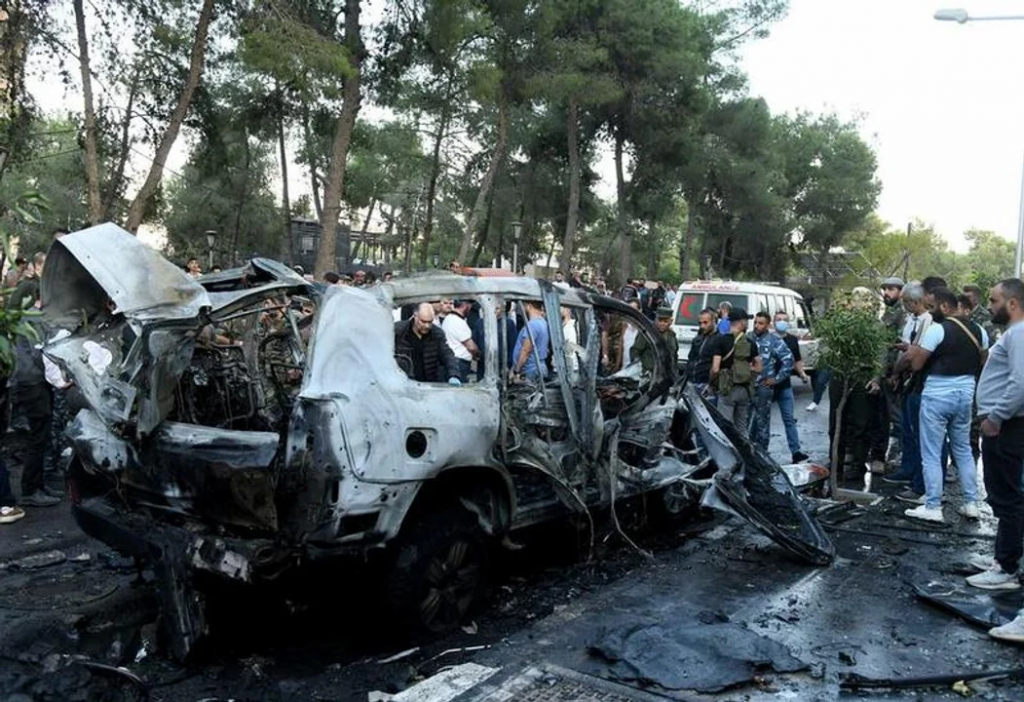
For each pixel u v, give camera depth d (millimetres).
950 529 6879
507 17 23266
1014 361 5102
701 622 4852
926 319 7961
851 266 31078
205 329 5238
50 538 6320
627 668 4207
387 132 34562
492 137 34312
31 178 28641
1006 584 5406
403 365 4812
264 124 26375
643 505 6672
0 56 16000
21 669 4133
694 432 7176
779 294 16766
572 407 5414
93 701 3828
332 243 18938
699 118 31875
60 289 4957
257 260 5277
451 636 4664
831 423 8922
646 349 7285
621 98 29125
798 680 4156
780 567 5930
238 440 4109
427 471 4320
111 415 4336
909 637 4711
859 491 8156
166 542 4230
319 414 3965
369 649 4520
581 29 27406
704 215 42844
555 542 6355
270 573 4051
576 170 29844
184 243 37406
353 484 4000
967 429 7164
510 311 5227
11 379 6906
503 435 4832
